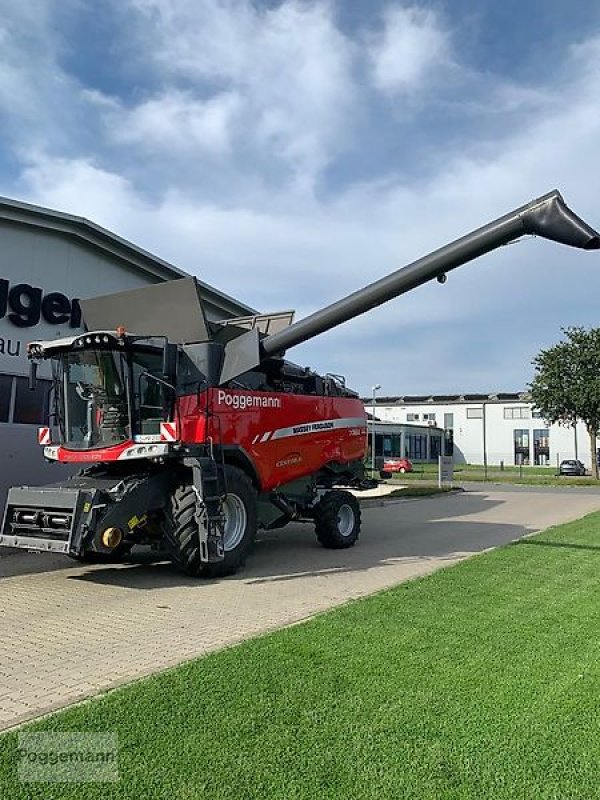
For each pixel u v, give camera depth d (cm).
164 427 865
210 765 344
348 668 495
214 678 469
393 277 917
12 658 534
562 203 840
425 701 433
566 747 370
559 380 4119
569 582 838
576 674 490
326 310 944
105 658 534
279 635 582
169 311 1009
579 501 2295
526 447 6606
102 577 888
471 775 338
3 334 1346
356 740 375
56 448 966
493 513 1841
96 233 1520
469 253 893
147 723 393
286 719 401
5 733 384
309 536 1341
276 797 316
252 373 1068
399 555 1094
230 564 905
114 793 319
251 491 965
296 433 1092
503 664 510
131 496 838
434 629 607
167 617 670
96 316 1088
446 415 7062
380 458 4831
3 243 1366
